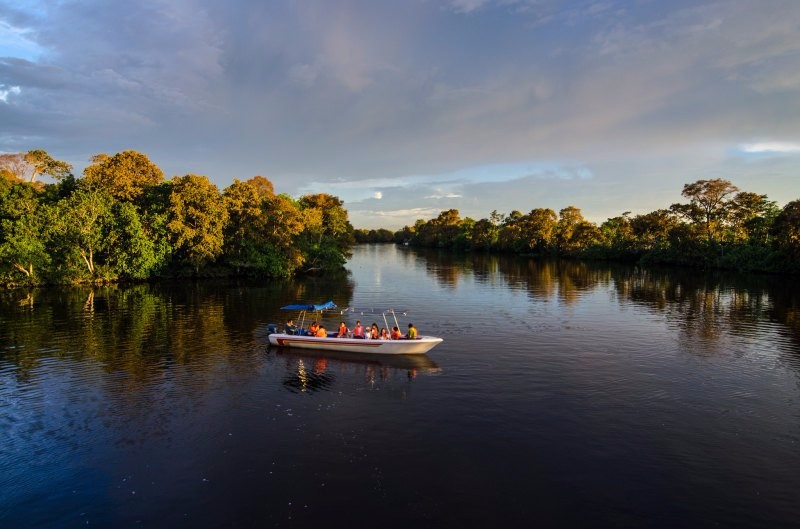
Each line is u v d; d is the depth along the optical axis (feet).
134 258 200.95
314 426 60.08
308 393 71.87
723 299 167.84
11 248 177.58
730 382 77.15
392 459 51.70
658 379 78.38
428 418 62.39
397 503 43.70
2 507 43.70
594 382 76.79
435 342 90.07
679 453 53.42
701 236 310.04
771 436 57.93
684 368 84.48
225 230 241.35
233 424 60.80
